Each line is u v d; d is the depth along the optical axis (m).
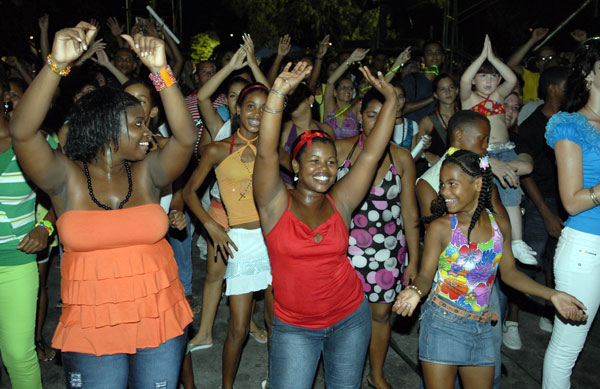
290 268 2.59
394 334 4.64
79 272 2.41
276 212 2.61
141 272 2.47
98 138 2.39
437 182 3.32
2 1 8.66
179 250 4.73
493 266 2.84
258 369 4.11
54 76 2.18
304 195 2.67
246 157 3.61
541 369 4.16
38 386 3.17
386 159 3.50
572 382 4.00
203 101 4.32
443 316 2.86
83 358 2.44
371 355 3.81
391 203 3.53
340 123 5.61
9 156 2.84
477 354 2.86
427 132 4.75
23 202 2.94
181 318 2.63
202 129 4.78
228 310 5.03
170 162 2.52
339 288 2.66
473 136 3.21
